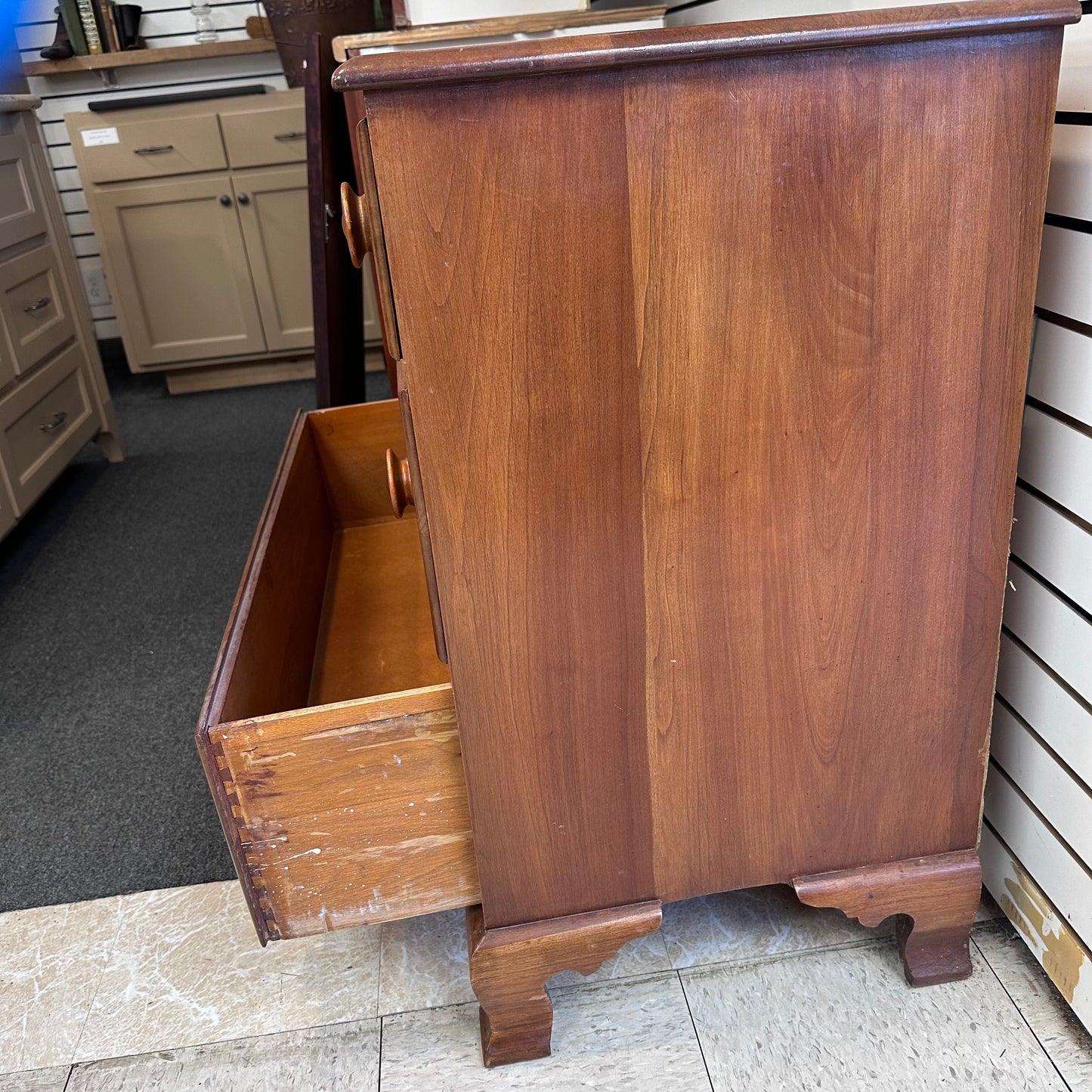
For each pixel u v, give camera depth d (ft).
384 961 4.06
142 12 12.17
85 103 12.41
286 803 3.13
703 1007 3.72
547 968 3.40
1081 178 2.88
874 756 3.27
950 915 3.58
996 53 2.39
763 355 2.64
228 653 3.35
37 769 5.54
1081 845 3.34
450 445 2.64
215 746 2.99
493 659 2.92
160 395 12.57
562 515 2.76
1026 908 3.76
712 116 2.37
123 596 7.50
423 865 3.34
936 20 2.31
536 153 2.36
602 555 2.83
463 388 2.58
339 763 3.10
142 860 4.76
